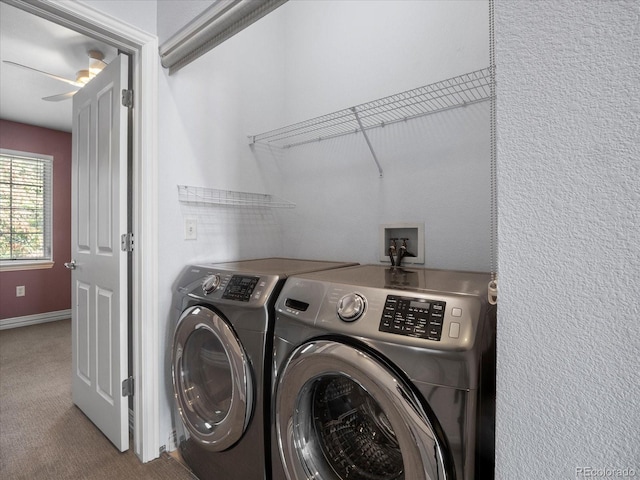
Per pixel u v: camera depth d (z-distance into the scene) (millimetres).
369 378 833
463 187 1522
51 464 1536
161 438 1625
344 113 1938
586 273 471
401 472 902
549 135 499
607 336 456
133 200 1620
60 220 4238
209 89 1843
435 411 766
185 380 1490
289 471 1038
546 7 498
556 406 498
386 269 1485
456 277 1198
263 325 1179
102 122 1756
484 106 1465
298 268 1510
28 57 2533
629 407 440
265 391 1177
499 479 554
